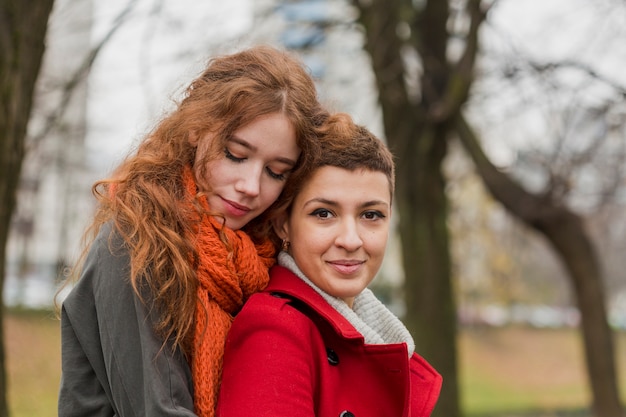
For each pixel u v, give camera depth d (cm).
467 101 592
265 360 167
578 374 2038
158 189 175
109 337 167
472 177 933
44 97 580
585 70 534
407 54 618
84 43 575
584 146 626
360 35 648
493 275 2623
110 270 170
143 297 167
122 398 166
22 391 1074
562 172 646
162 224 172
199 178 179
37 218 1833
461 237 1170
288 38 624
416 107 613
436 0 614
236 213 179
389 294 1241
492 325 2572
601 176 701
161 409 158
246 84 176
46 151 797
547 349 2323
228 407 164
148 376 162
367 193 181
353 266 182
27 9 318
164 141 184
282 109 177
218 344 173
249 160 178
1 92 312
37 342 1265
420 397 202
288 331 171
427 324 611
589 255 756
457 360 619
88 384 177
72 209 1127
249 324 171
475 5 531
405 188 620
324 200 180
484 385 1825
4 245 325
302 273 189
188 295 168
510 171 713
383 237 185
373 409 180
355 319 187
